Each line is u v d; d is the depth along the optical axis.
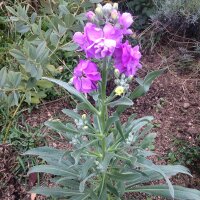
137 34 0.70
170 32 0.69
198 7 0.66
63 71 0.63
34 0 0.69
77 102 0.61
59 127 0.38
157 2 0.71
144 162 0.38
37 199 0.51
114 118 0.36
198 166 0.54
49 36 0.57
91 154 0.40
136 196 0.51
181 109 0.61
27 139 0.55
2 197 0.51
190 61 0.67
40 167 0.43
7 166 0.53
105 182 0.41
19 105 0.55
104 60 0.34
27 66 0.51
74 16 0.54
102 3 0.70
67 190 0.43
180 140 0.56
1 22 0.67
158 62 0.67
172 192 0.36
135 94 0.37
